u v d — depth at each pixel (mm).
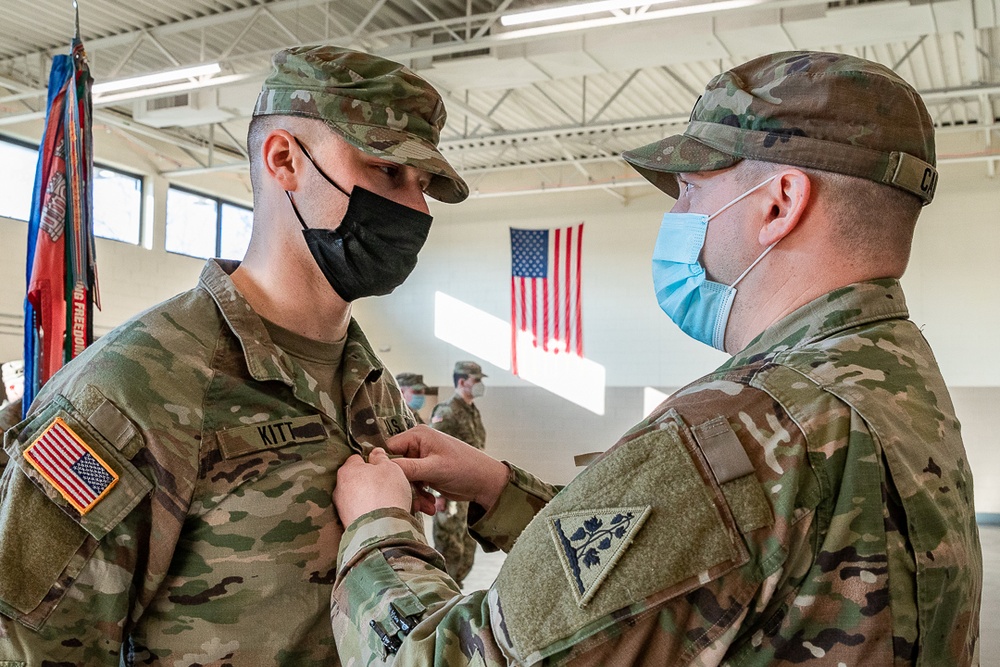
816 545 896
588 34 7988
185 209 12852
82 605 1158
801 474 901
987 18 7164
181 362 1273
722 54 8039
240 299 1355
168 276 12422
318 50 1379
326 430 1363
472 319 14016
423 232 1403
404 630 1038
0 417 1588
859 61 1057
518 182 13961
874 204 1035
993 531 10883
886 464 907
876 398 939
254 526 1259
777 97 1065
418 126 1364
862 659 875
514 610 923
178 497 1212
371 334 14609
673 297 1218
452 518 6039
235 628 1236
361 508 1261
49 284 2465
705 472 915
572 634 891
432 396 14125
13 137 10531
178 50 9680
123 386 1214
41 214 2496
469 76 8852
